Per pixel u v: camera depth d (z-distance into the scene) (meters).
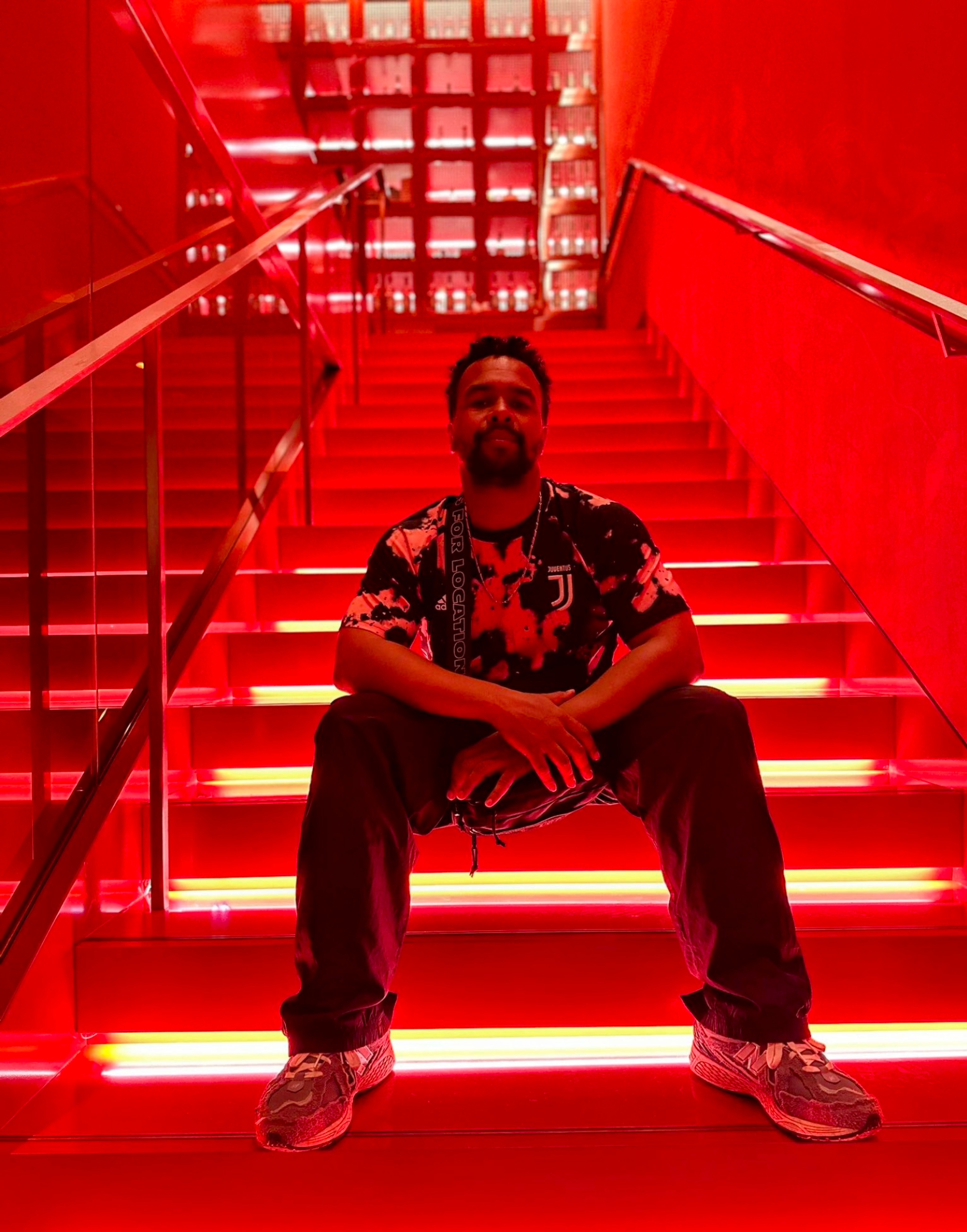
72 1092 1.34
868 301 1.81
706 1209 1.07
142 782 1.75
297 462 3.19
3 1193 1.10
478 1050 1.46
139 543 2.02
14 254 2.30
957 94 1.71
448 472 3.25
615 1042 1.46
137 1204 1.09
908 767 1.91
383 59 7.16
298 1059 1.22
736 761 1.27
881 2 2.03
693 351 3.89
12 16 2.32
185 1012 1.44
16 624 1.49
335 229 4.49
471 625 1.51
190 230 3.55
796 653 2.18
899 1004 1.43
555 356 4.73
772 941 1.24
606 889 1.72
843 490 2.31
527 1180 1.10
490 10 7.16
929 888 1.70
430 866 1.71
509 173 7.27
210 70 4.45
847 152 2.23
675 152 4.25
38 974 1.34
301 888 1.27
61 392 1.26
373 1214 1.07
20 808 1.44
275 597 2.47
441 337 5.02
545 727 1.30
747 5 3.07
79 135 2.66
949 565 1.79
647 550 1.48
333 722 1.29
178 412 2.36
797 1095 1.16
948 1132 1.17
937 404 1.84
